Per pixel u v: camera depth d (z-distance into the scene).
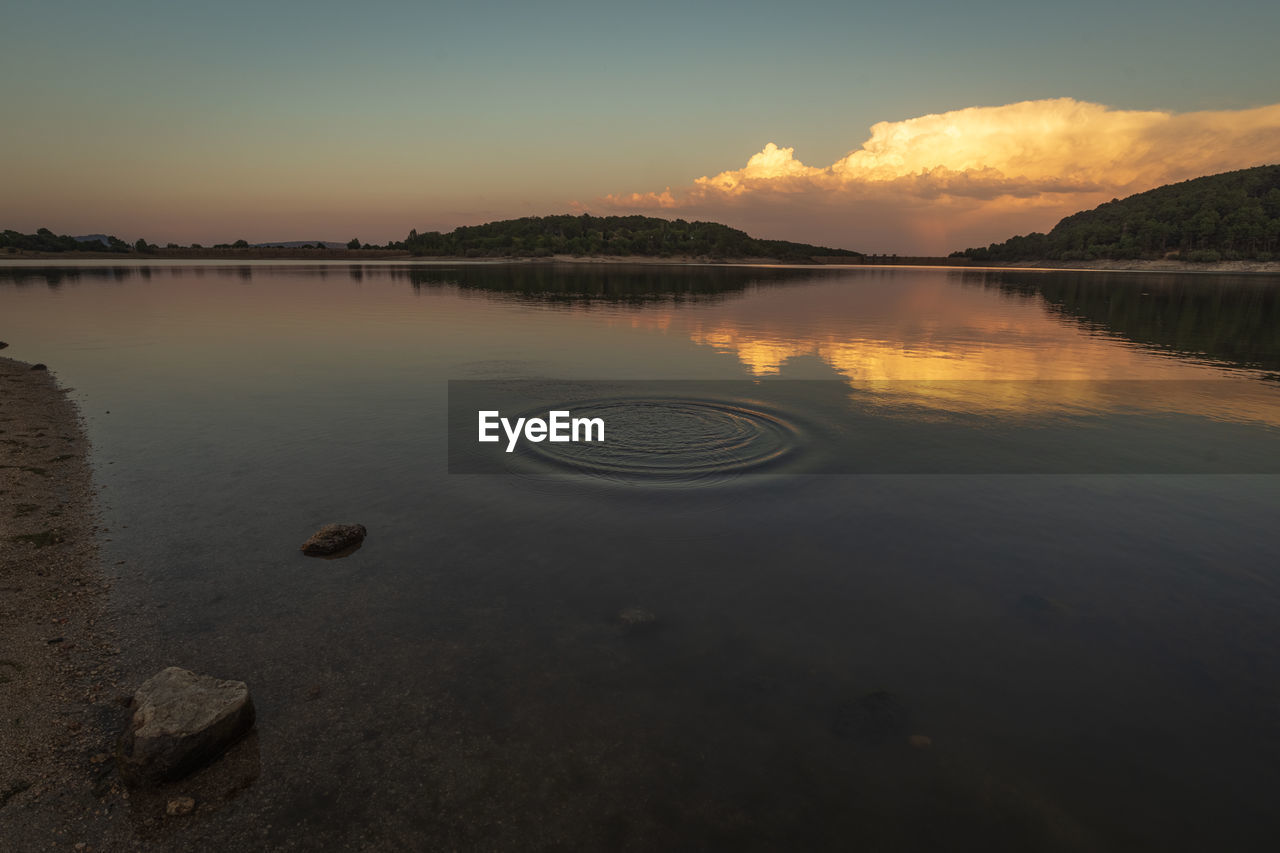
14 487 9.07
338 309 36.38
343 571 7.03
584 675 5.43
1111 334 28.44
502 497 9.09
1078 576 7.09
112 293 45.34
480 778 4.45
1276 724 4.90
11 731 4.78
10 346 21.58
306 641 5.84
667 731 4.84
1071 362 20.61
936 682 5.36
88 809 4.21
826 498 9.20
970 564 7.33
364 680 5.36
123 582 6.72
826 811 4.18
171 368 18.00
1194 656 5.71
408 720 4.95
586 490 9.39
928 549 7.68
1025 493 9.44
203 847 3.96
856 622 6.20
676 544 7.77
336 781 4.43
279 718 4.96
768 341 24.92
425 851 3.92
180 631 5.95
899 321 33.19
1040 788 4.34
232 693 4.85
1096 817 4.12
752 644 5.84
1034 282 92.19
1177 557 7.52
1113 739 4.75
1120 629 6.11
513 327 28.92
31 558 7.16
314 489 9.27
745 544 7.79
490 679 5.38
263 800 4.29
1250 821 4.09
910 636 5.98
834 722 4.91
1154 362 20.73
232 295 45.09
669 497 9.17
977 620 6.25
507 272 98.00
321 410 13.56
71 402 13.94
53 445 10.99
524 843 3.97
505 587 6.76
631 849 3.92
